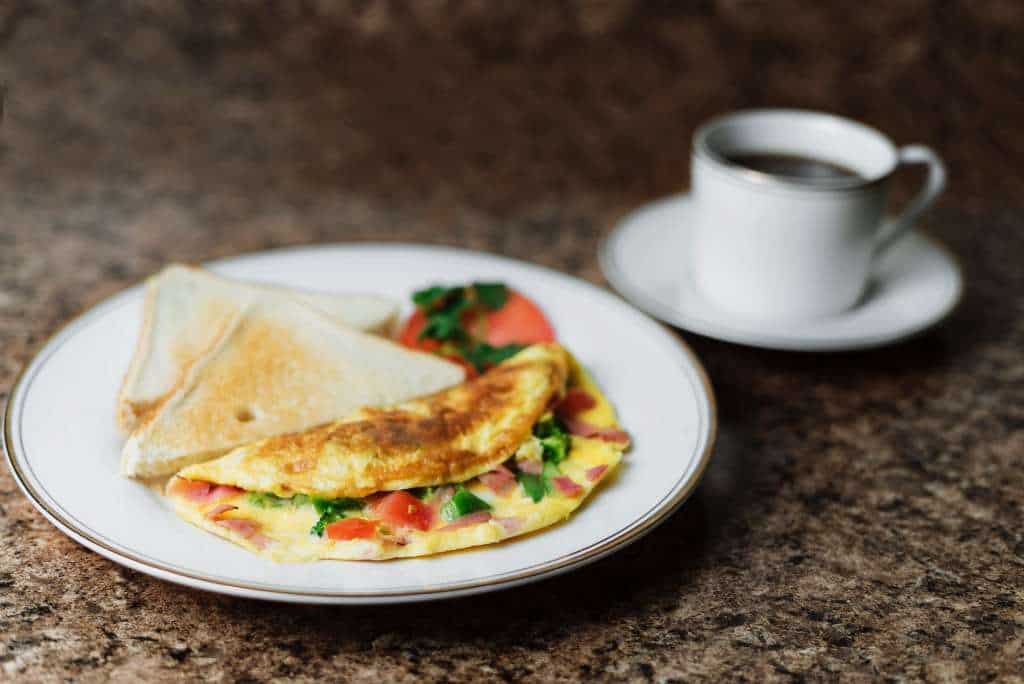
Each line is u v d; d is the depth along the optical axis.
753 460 0.79
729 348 0.89
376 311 0.83
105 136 1.09
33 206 1.00
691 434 0.75
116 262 0.94
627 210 1.04
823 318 0.86
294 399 0.75
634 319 0.82
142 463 0.71
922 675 0.67
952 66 1.10
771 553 0.73
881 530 0.75
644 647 0.68
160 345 0.79
